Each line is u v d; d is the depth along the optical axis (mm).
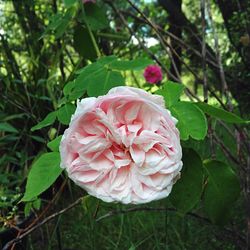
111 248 447
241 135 367
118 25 639
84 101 212
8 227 389
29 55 617
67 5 359
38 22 610
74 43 398
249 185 351
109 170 219
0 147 514
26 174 470
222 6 587
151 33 613
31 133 554
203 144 475
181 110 245
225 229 379
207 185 305
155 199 215
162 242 459
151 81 489
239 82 539
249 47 554
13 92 574
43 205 475
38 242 469
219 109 268
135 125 214
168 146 213
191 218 462
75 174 221
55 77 554
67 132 214
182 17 674
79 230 469
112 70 285
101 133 216
